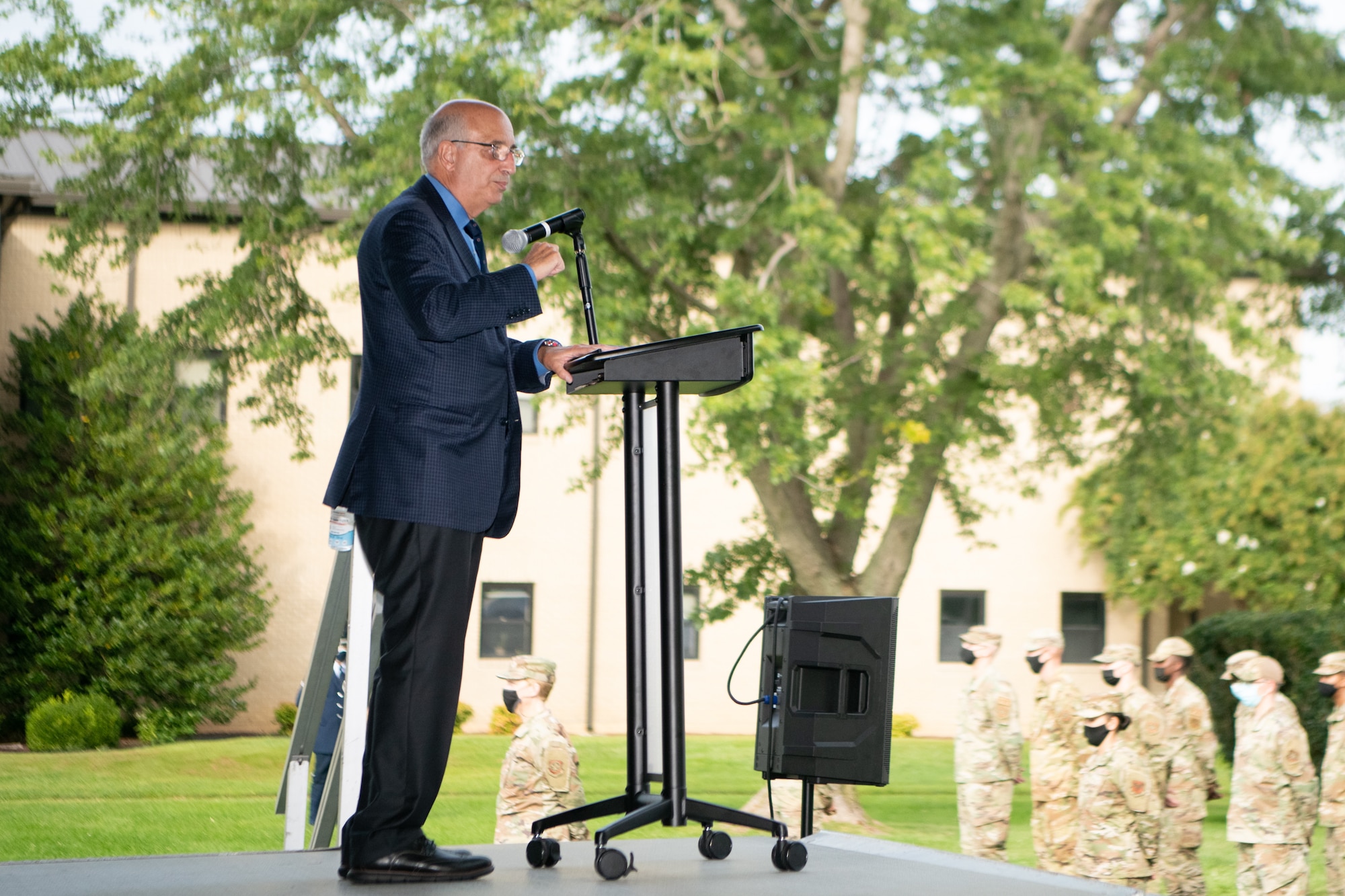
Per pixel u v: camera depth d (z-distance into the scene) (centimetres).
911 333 1479
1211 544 2211
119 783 1573
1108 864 866
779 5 1284
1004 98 1198
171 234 2156
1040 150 1297
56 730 1906
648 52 1103
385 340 308
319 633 597
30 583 2023
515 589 2284
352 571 505
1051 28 1377
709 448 1191
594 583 2297
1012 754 991
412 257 300
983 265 1132
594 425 2291
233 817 1310
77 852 1105
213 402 1376
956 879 326
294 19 1155
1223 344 2188
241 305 1273
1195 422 1383
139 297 2152
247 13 1159
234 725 2216
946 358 1401
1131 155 1198
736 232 1222
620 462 2312
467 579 313
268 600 2234
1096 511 2309
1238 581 2202
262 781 1595
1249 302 1510
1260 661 875
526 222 1162
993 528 2402
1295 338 1555
